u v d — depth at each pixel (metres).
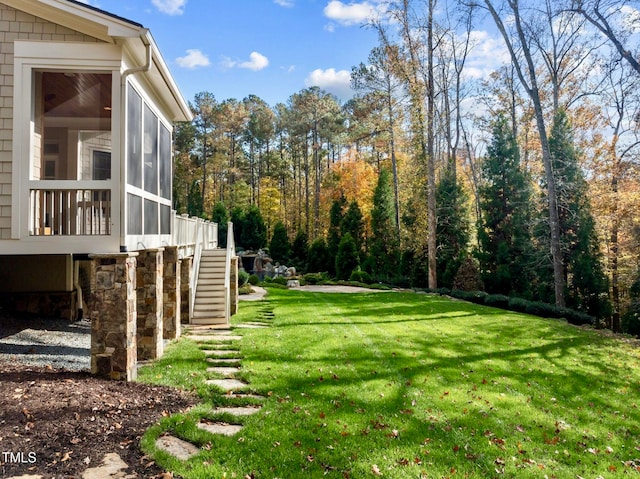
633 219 17.42
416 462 4.07
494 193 20.61
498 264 19.83
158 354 7.38
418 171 25.88
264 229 35.38
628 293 18.50
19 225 5.61
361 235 28.92
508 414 5.61
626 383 7.57
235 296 12.84
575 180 18.52
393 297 17.52
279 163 42.81
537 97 16.45
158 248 7.49
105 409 4.58
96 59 5.77
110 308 5.72
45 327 8.99
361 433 4.57
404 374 6.94
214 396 5.43
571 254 18.17
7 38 5.67
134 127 6.43
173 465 3.59
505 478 3.96
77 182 5.74
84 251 5.73
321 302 15.62
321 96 39.00
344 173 34.69
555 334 11.23
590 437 5.15
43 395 4.69
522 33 16.44
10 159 5.66
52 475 3.29
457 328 11.33
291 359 7.47
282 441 4.23
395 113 25.50
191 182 39.47
